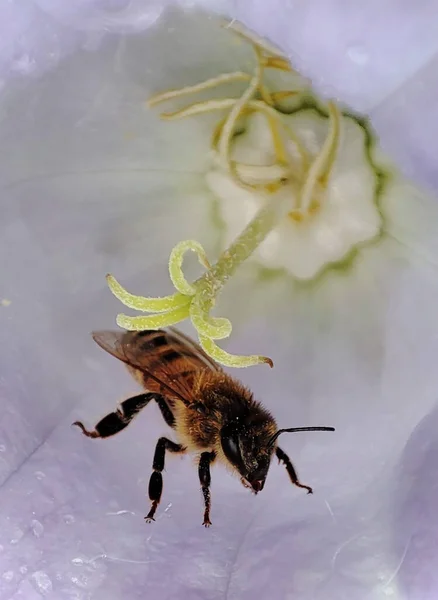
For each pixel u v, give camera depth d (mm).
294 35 109
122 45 117
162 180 129
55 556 120
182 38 116
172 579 121
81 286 128
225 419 122
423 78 108
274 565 120
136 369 124
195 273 131
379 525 119
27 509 121
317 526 121
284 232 128
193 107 124
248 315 130
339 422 127
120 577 121
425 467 117
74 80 120
